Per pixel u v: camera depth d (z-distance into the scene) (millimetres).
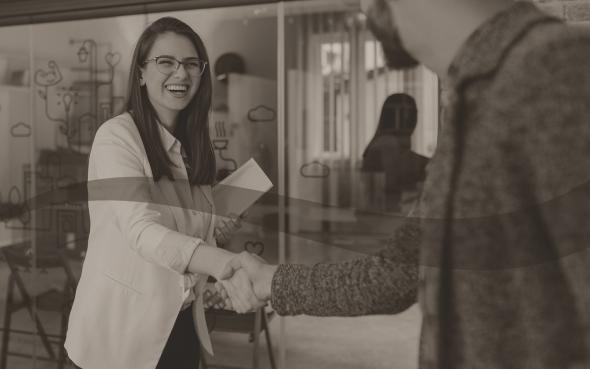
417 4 456
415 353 2686
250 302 936
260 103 3334
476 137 458
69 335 1356
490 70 447
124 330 1321
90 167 1354
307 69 3215
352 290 636
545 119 429
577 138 424
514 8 462
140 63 1410
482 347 477
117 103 3418
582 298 438
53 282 3529
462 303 484
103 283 1320
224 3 3324
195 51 1438
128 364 1328
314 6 3137
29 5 3484
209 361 3061
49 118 3559
